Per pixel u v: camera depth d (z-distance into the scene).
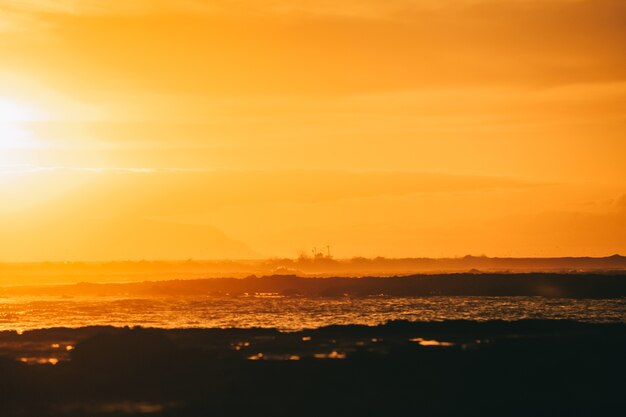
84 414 75.50
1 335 118.12
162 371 90.25
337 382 84.88
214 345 106.06
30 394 82.06
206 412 75.75
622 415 75.12
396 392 81.38
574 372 88.75
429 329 118.00
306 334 115.44
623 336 108.81
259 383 84.88
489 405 77.62
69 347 106.75
